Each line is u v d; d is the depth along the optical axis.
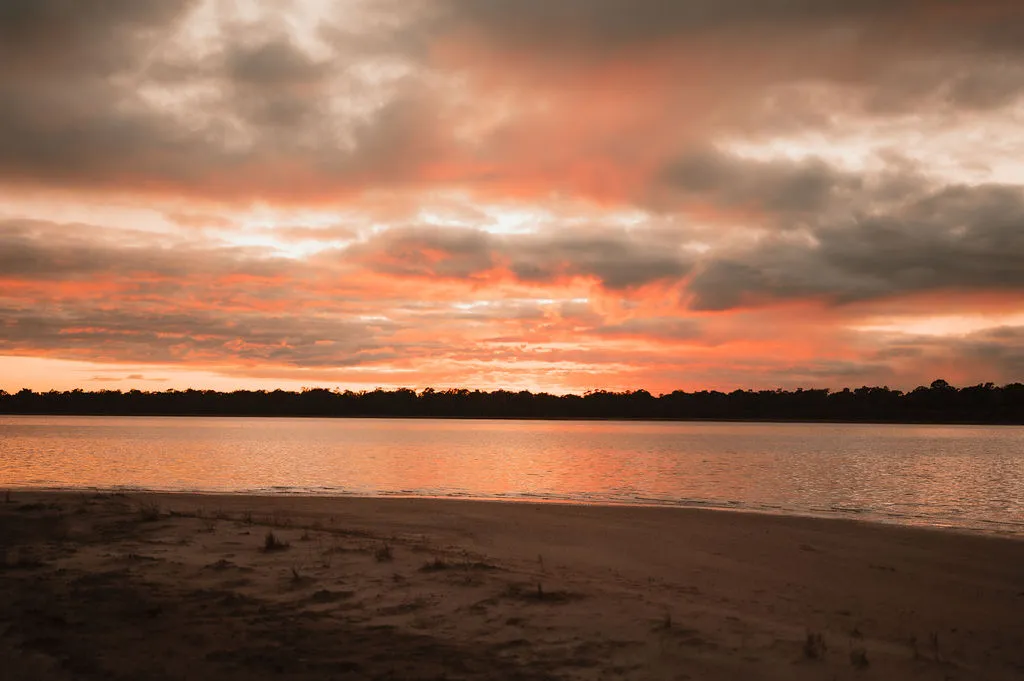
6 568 10.93
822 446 85.12
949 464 53.59
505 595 10.09
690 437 117.50
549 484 36.12
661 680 7.24
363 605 9.46
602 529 18.91
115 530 14.42
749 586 12.53
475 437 108.69
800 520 21.86
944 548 17.33
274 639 8.02
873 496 32.03
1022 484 38.12
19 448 60.66
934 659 8.45
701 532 18.86
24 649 7.51
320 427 161.75
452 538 16.62
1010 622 10.86
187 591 9.83
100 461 47.34
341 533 15.94
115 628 8.23
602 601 10.05
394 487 33.56
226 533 14.47
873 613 11.05
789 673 7.60
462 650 7.88
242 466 45.09
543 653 7.88
